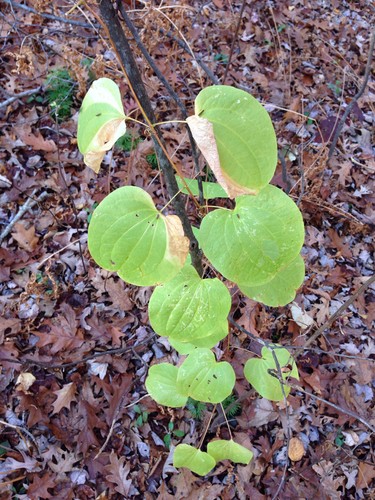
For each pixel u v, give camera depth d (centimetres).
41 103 110
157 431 77
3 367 77
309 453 79
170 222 35
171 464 74
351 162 124
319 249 108
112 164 104
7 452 71
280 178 108
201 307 40
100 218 34
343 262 108
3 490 67
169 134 107
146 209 35
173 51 83
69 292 88
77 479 71
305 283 100
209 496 72
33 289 71
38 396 75
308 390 86
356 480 78
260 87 135
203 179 82
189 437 77
